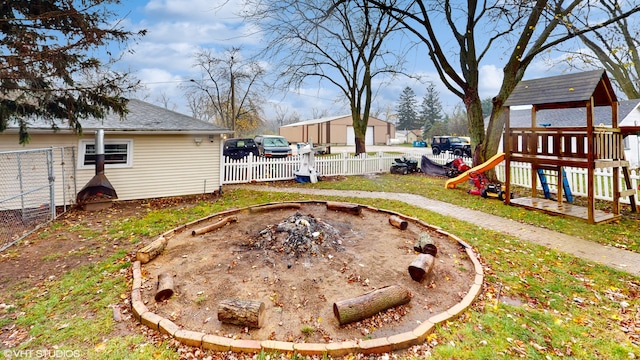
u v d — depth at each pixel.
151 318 3.24
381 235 5.97
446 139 27.53
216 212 7.93
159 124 9.74
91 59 6.78
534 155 8.26
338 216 7.23
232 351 2.85
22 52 5.94
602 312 3.47
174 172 10.09
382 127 46.72
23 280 4.28
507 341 2.95
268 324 3.25
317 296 3.78
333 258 4.80
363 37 17.61
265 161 13.21
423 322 3.25
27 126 7.55
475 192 10.13
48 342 2.97
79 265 4.77
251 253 4.96
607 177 8.84
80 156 8.83
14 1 6.09
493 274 4.38
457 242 5.63
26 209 7.97
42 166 8.38
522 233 6.27
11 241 5.79
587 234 6.13
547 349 2.85
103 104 7.42
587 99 6.74
